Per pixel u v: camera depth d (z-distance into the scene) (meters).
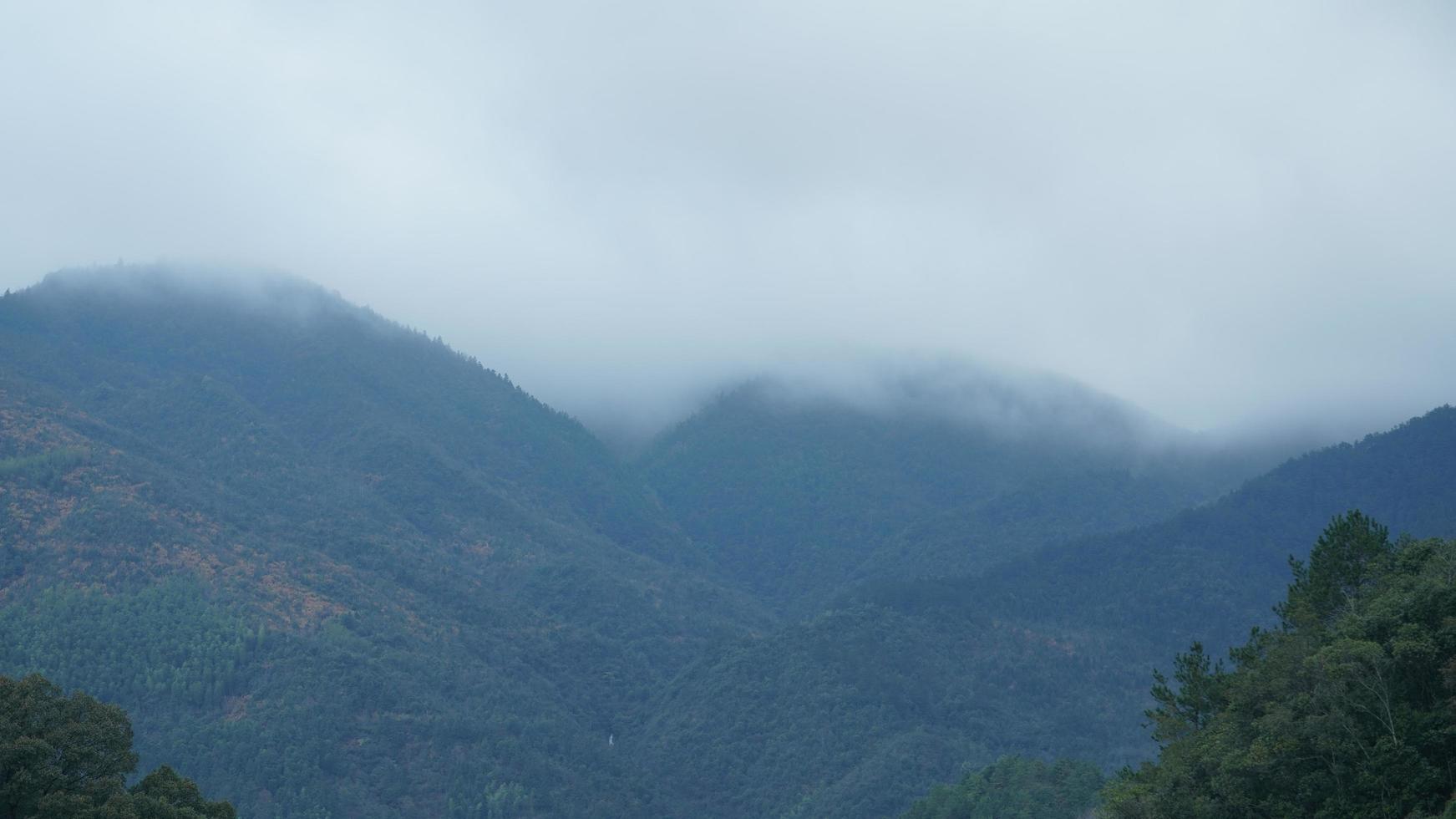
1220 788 67.38
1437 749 62.03
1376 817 61.03
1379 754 62.53
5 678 58.50
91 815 53.56
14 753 53.75
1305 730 65.62
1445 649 64.31
